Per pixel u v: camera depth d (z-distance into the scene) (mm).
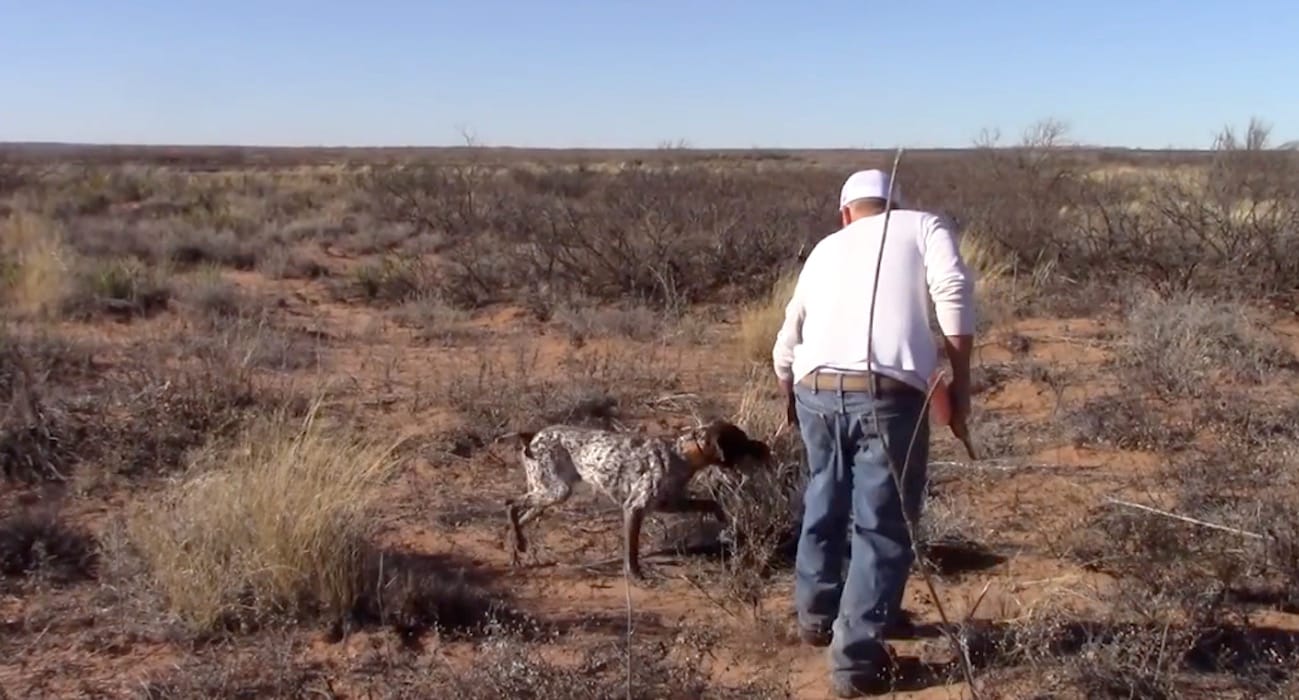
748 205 19703
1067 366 10328
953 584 5980
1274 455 7422
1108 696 4648
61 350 10586
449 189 27422
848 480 4934
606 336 12594
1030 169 22469
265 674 5035
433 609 5570
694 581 6180
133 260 17203
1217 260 13648
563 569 6371
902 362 4676
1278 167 19969
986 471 7641
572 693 4504
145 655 5277
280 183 38469
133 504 7125
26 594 5891
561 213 20766
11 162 42719
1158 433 8203
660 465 6086
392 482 7680
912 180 23734
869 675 4809
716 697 4652
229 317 13391
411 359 11562
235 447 7926
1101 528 6246
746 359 10891
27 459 7672
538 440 6406
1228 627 5207
